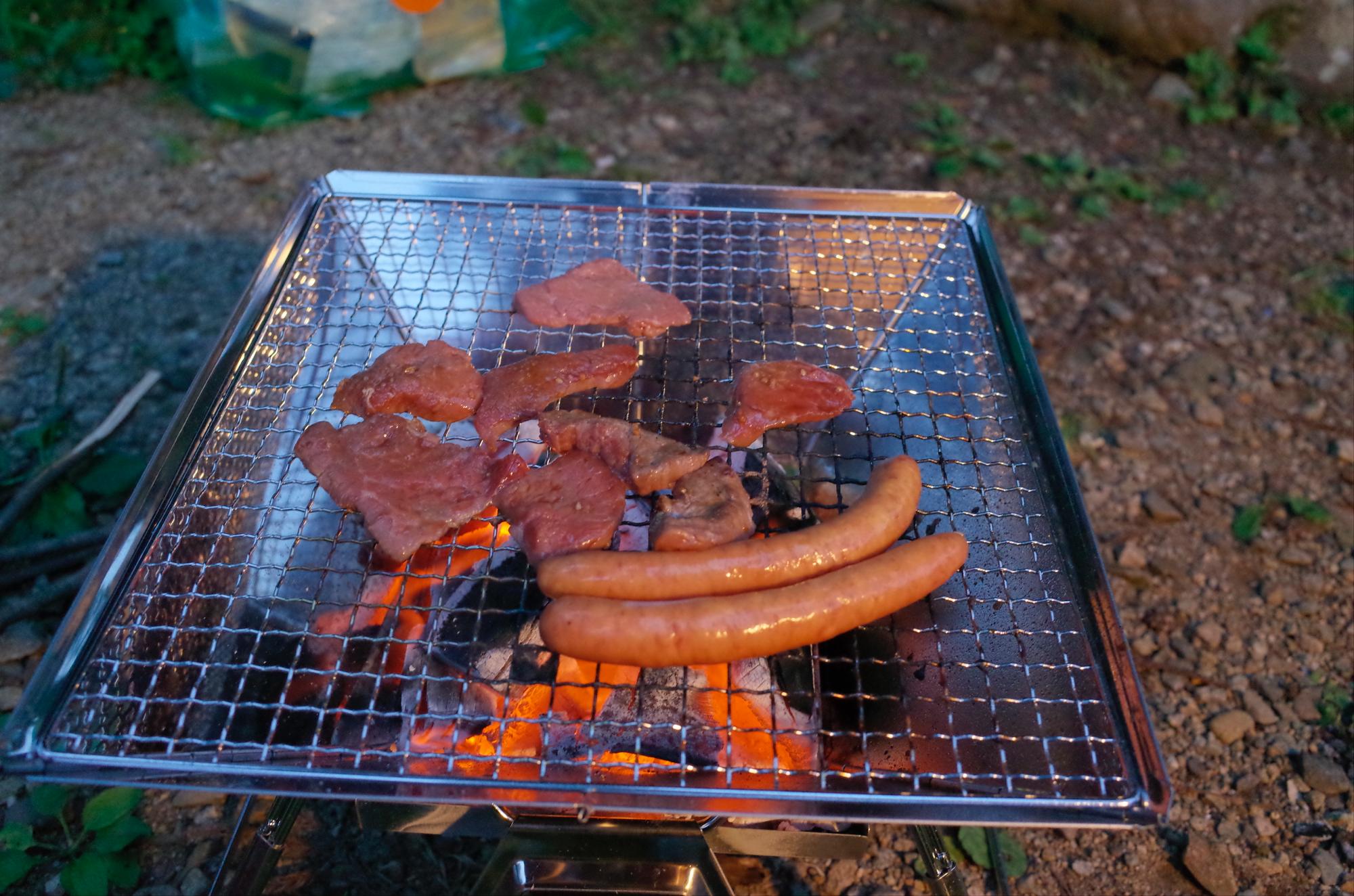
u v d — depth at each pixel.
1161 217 0.99
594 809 0.33
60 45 1.09
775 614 0.36
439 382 0.48
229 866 0.46
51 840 0.53
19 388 0.77
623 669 0.45
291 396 0.53
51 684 0.35
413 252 0.57
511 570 0.47
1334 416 0.79
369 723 0.36
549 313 0.51
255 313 0.48
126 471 0.69
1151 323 0.87
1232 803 0.57
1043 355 0.84
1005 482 0.47
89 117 1.04
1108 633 0.37
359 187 0.56
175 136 1.02
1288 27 1.09
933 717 0.43
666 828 0.40
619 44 1.20
